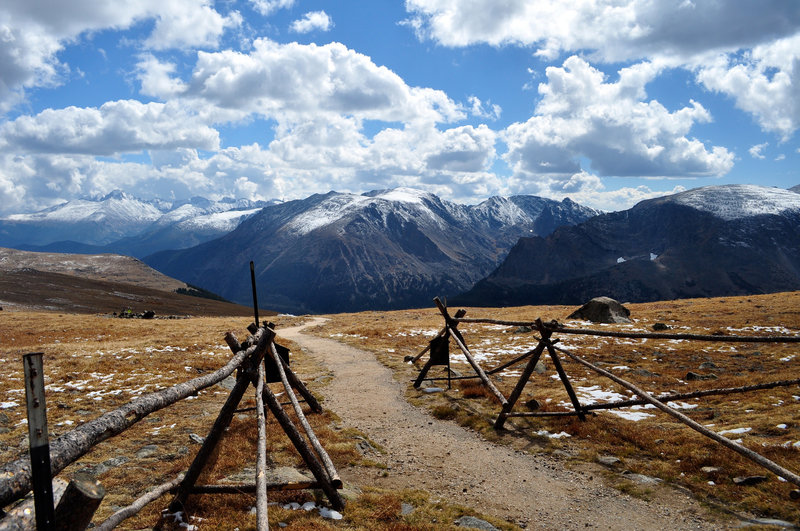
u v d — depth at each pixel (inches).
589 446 444.8
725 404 581.6
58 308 4734.3
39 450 143.9
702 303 2314.2
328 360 1099.9
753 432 443.2
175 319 3302.2
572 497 343.0
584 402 606.2
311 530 269.4
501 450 451.5
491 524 292.5
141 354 1143.0
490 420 541.0
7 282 5851.4
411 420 563.5
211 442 307.7
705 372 846.5
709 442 421.1
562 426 504.1
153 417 564.7
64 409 645.9
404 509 315.0
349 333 1724.9
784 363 892.0
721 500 322.3
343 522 290.8
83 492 152.4
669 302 2645.2
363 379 828.6
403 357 1082.7
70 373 895.1
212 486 303.3
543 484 368.8
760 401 572.7
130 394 727.7
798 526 273.9
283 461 399.2
